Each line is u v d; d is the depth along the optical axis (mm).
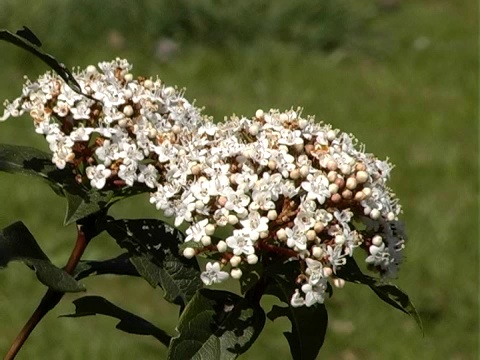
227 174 536
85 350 1093
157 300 1224
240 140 561
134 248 552
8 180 1448
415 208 1540
